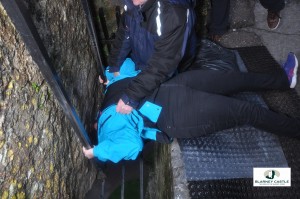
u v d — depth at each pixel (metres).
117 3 3.25
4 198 1.45
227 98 2.18
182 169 2.23
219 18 3.08
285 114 2.57
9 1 1.09
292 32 3.38
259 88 2.65
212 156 2.31
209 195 2.11
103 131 2.24
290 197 2.18
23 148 1.60
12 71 1.49
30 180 1.69
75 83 2.48
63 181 2.20
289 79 2.79
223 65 3.03
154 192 3.02
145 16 1.92
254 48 3.26
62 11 2.24
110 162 3.38
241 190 2.19
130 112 2.15
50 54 2.00
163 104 2.14
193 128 2.17
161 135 2.23
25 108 1.61
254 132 2.49
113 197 3.21
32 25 1.26
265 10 3.49
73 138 2.37
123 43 2.38
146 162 3.34
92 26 2.69
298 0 3.52
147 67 1.99
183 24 1.81
